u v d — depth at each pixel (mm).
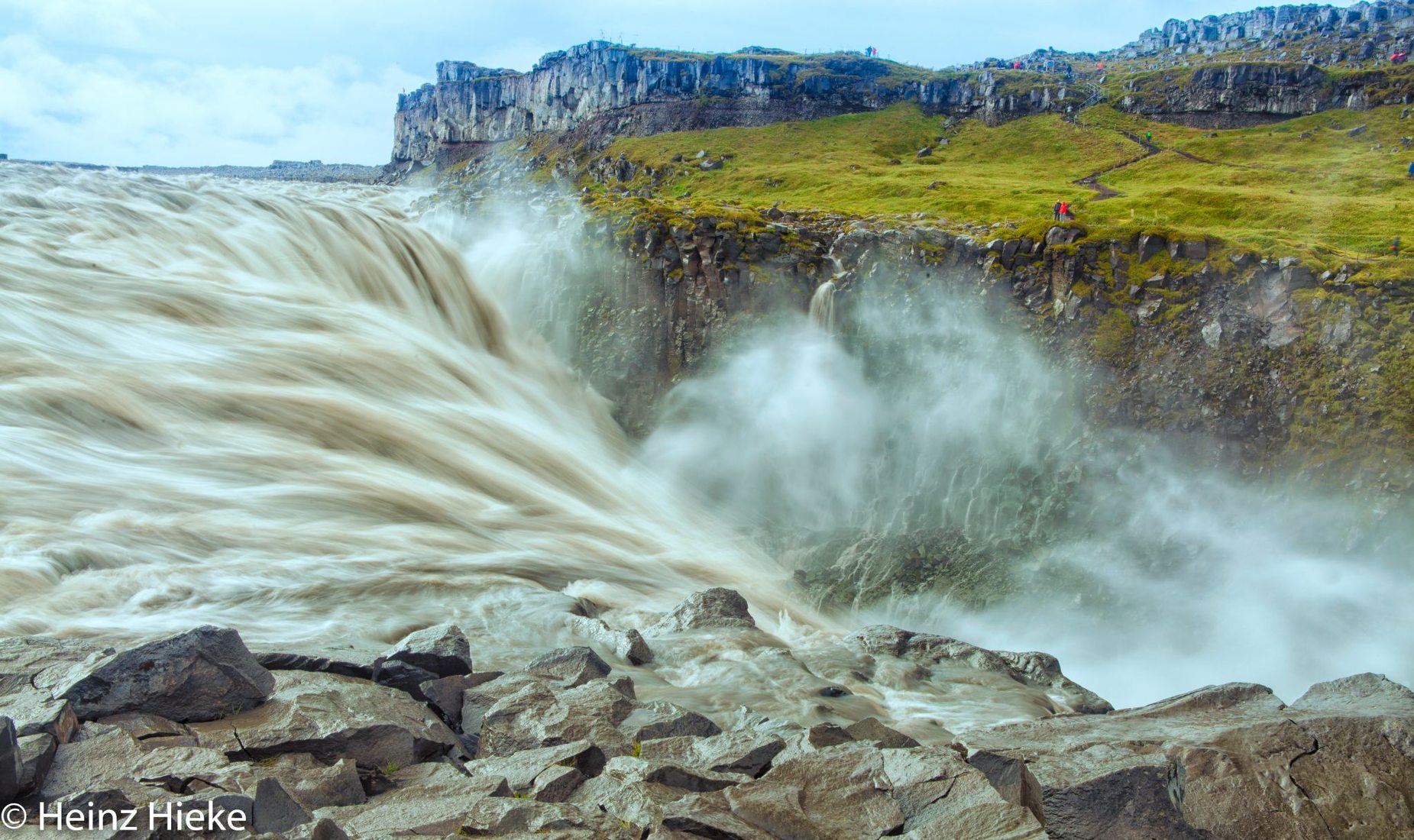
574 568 25391
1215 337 43938
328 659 12594
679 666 15844
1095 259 46312
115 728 9453
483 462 32438
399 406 33906
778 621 27609
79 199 41000
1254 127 136625
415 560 21984
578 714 11352
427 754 10633
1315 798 10320
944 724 14203
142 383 27609
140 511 21156
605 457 42250
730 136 153750
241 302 36625
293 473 25828
